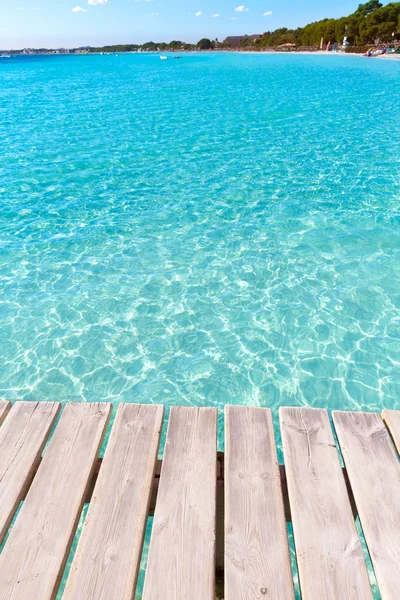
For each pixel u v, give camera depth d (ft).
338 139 63.77
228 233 33.91
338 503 6.89
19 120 83.25
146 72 205.16
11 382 20.65
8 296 26.50
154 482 7.82
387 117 77.87
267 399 19.75
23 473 7.34
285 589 5.78
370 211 37.35
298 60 247.09
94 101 106.93
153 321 24.44
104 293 26.76
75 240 33.19
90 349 22.59
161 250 31.55
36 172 50.78
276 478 7.25
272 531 6.48
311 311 24.88
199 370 21.35
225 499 6.91
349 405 19.34
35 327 24.03
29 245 32.45
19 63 371.97
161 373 21.20
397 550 6.25
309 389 20.15
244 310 25.13
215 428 8.18
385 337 22.85
